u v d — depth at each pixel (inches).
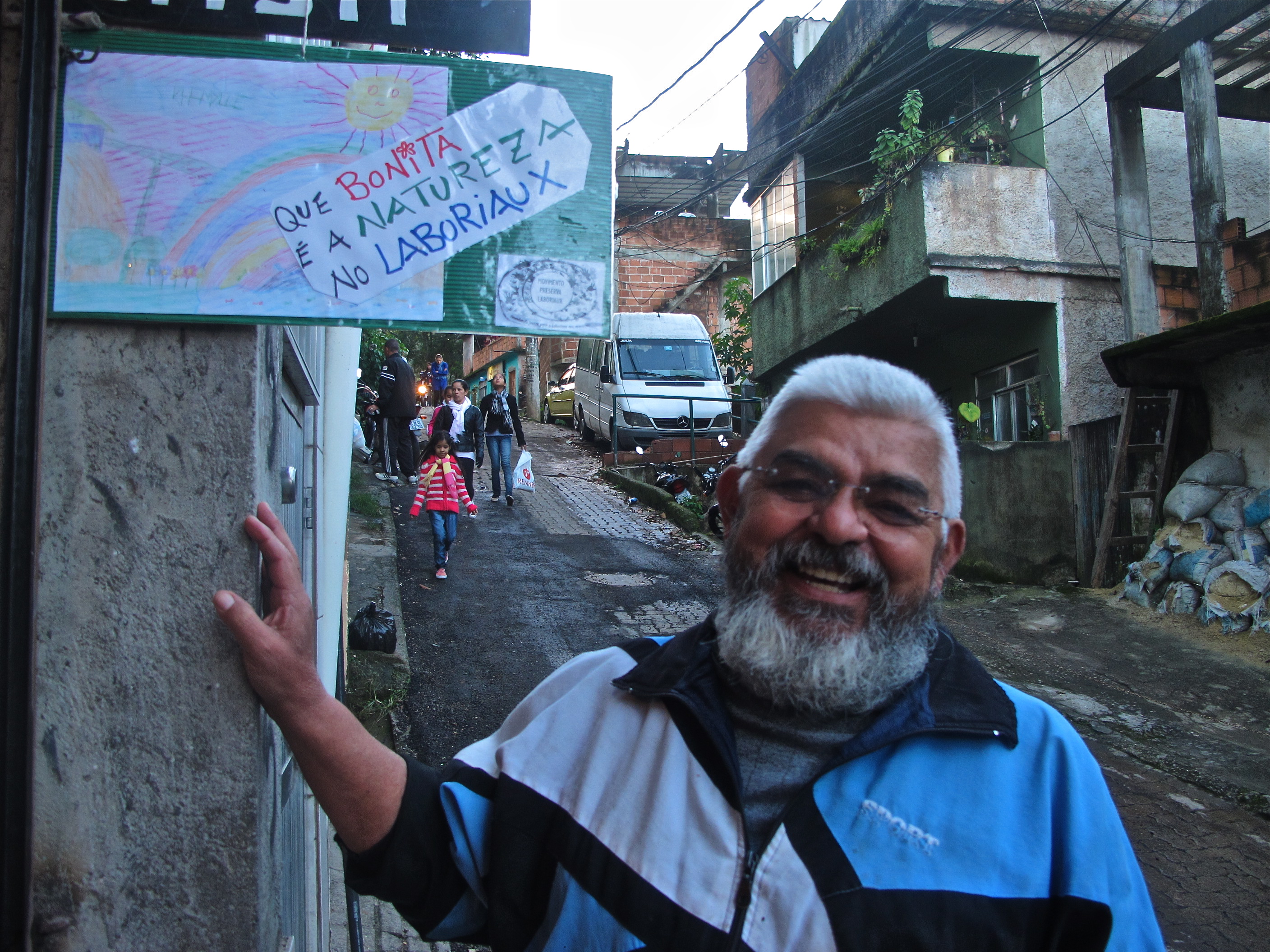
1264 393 311.0
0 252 47.4
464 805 55.1
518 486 498.9
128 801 48.5
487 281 52.9
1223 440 327.6
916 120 432.8
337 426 121.5
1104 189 429.4
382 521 419.2
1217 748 216.4
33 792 46.2
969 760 50.1
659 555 415.5
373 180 51.8
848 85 490.6
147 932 48.5
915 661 51.9
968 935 45.4
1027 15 423.8
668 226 908.0
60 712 47.9
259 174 50.6
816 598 51.6
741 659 51.9
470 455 500.1
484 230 53.1
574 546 421.4
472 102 53.2
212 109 50.3
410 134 52.5
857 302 474.0
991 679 54.6
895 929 45.4
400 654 252.5
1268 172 446.9
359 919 125.2
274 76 51.2
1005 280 413.1
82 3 49.6
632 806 51.7
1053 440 405.7
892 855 47.3
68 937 47.8
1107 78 383.6
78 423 48.7
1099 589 351.9
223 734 49.3
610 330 53.9
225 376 49.9
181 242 49.5
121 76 49.6
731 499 59.5
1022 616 324.5
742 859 48.8
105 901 48.2
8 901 45.0
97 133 49.1
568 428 893.2
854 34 498.6
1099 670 270.2
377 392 563.5
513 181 53.6
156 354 49.5
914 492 51.8
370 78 52.3
